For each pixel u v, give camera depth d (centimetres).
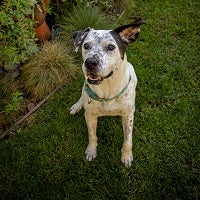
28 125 110
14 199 93
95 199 92
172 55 125
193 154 100
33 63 117
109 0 144
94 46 79
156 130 106
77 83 119
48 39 126
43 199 93
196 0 143
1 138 107
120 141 104
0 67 115
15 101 105
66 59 119
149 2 144
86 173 97
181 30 133
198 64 122
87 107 91
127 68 87
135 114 110
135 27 80
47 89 116
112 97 87
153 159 100
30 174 98
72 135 106
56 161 101
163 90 115
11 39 108
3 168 100
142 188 93
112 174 97
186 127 106
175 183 93
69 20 130
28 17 115
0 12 101
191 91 114
